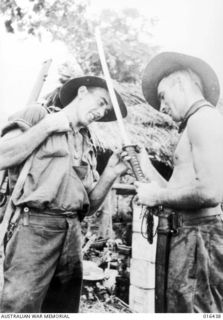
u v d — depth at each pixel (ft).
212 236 7.98
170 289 8.18
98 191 8.28
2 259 8.09
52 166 7.84
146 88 8.70
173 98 8.37
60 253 7.90
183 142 8.21
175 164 8.34
